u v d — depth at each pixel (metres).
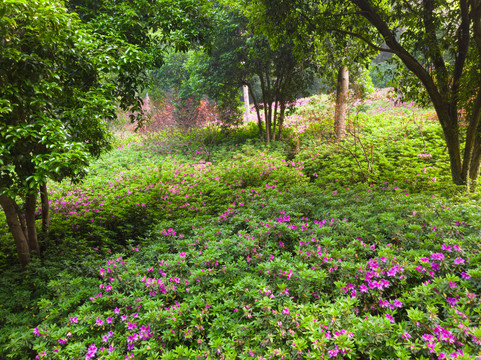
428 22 5.85
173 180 9.17
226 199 7.30
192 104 15.28
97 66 4.25
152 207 7.52
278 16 6.68
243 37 12.27
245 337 2.60
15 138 3.12
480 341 2.00
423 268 2.72
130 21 4.82
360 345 2.26
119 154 13.83
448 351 2.10
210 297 2.97
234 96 15.01
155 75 20.80
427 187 6.32
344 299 2.57
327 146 10.23
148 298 3.17
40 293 3.96
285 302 2.62
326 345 2.27
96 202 7.77
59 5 3.53
